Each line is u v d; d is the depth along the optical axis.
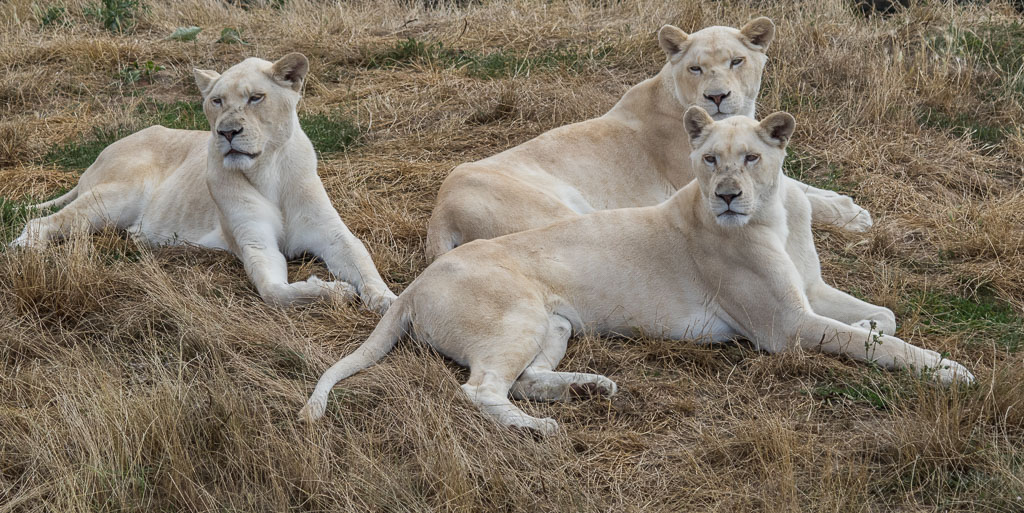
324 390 6.43
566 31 15.98
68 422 6.07
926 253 9.01
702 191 7.21
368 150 12.01
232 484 5.71
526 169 9.51
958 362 6.82
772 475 5.52
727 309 7.33
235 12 19.00
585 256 7.45
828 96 12.85
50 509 5.47
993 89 12.98
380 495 5.48
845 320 7.48
